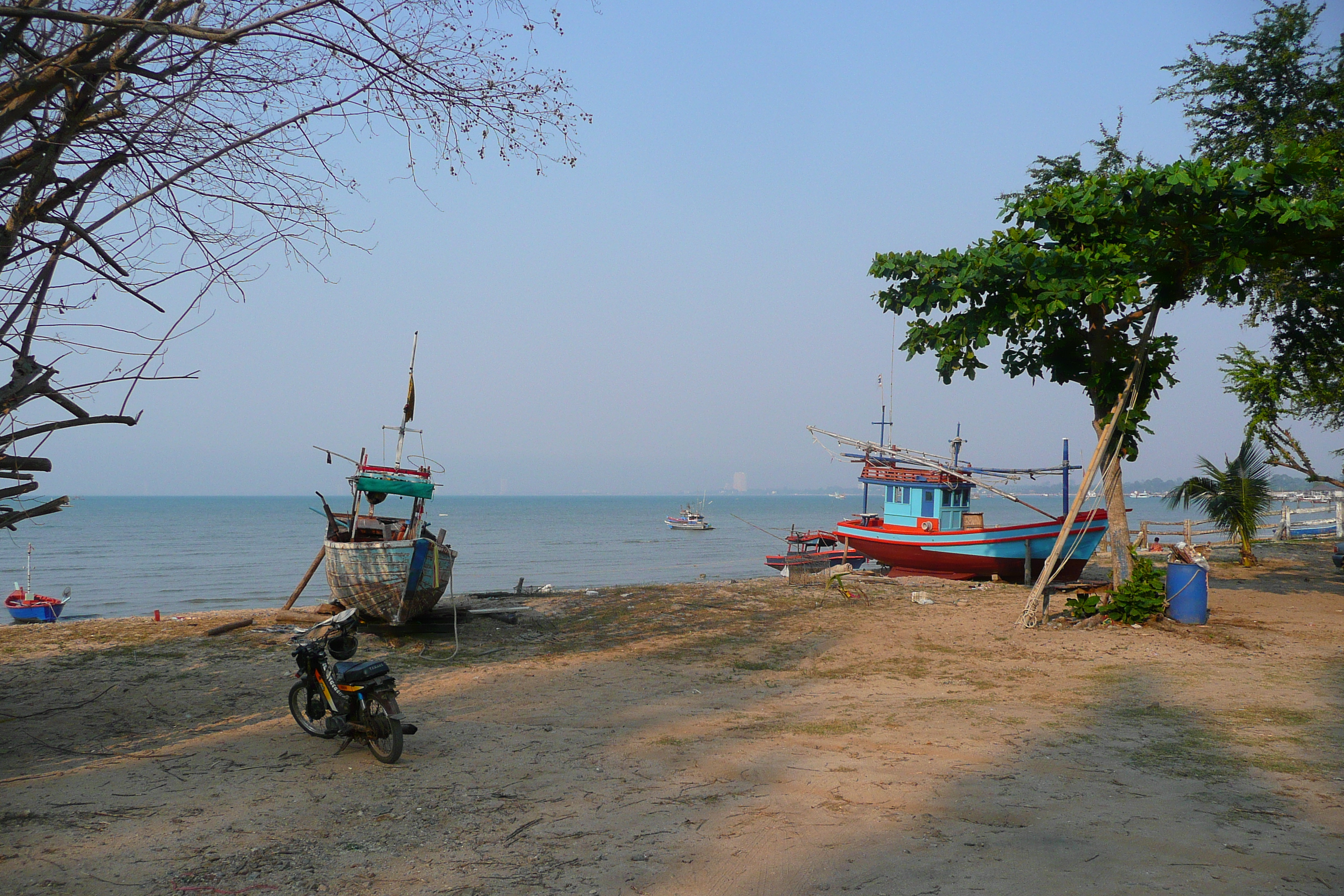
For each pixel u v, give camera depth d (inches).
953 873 177.0
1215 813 213.6
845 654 487.8
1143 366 574.9
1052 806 220.8
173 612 1360.7
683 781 249.1
